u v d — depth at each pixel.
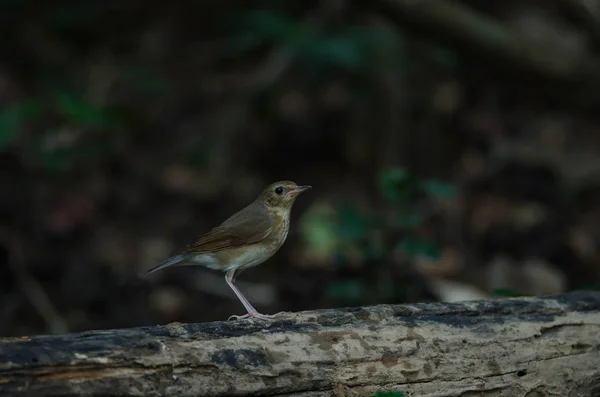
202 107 16.33
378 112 15.46
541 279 12.48
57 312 11.98
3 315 11.73
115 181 14.83
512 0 17.72
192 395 5.72
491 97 16.53
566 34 16.83
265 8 17.33
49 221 13.77
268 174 15.33
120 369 5.58
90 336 5.66
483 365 6.48
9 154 14.93
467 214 14.23
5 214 13.79
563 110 16.14
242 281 12.74
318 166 15.43
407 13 12.83
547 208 14.44
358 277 12.24
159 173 15.03
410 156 15.52
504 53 13.10
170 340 5.82
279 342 6.09
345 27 15.73
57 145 15.00
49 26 17.92
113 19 18.39
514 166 15.11
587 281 12.84
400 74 15.34
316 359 6.10
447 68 16.53
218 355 5.86
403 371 6.29
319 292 12.30
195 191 14.73
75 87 16.53
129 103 16.33
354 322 6.40
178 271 12.82
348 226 10.98
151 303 12.16
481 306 6.75
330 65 16.22
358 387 6.17
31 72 17.17
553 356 6.67
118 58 17.75
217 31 18.28
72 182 14.69
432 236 13.71
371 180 14.95
